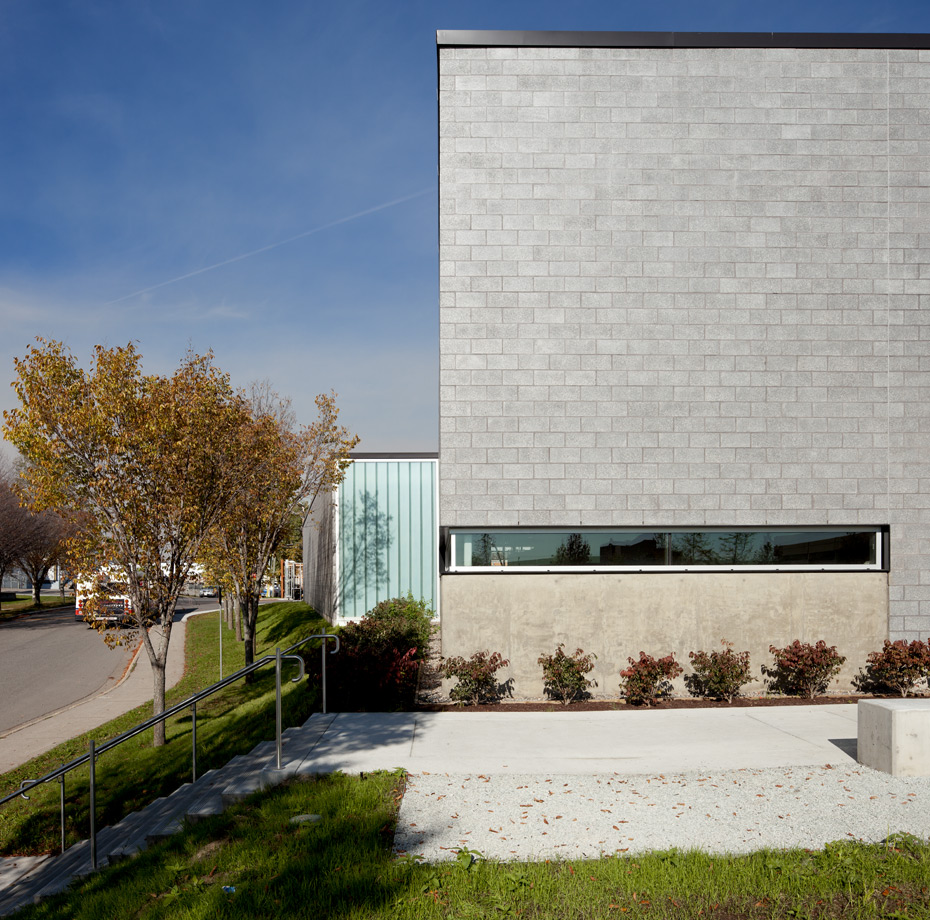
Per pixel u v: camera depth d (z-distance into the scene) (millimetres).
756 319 10531
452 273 10414
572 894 4328
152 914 4430
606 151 10500
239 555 16312
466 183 10453
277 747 6816
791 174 10578
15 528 35062
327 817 5609
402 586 19406
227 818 5922
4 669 19531
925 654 9828
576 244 10461
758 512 10469
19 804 9016
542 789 6254
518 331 10414
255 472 14844
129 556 11352
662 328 10484
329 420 16625
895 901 4207
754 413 10500
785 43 10570
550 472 10383
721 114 10555
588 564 10430
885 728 6648
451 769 6781
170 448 11453
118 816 8477
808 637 10391
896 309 10625
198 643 24094
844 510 10523
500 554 10398
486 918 4105
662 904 4230
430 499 19609
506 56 10492
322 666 9047
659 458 10438
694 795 6094
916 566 10562
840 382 10562
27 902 5957
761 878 4488
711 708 9352
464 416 10383
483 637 10180
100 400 11164
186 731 12000
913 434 10602
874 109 10633
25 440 10852
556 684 9703
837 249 10594
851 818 5559
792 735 7969
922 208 10656
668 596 10289
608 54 10523
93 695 15945
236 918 4172
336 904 4285
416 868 4656
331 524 20016
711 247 10523
